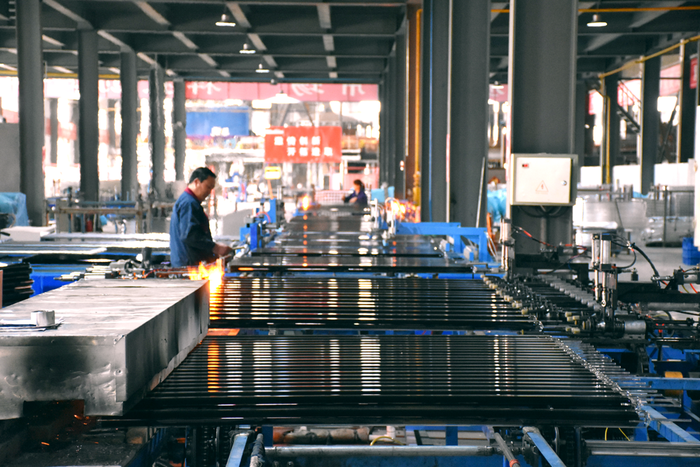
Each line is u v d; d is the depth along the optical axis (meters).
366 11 20.19
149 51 23.08
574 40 6.77
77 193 17.77
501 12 18.64
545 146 6.86
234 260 5.34
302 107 39.75
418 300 3.66
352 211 14.23
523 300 3.52
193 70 27.55
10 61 26.00
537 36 6.82
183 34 21.05
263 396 2.02
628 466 2.11
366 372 2.30
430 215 13.05
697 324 3.46
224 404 1.97
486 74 10.47
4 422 1.73
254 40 22.05
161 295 2.31
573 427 2.05
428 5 13.59
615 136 26.19
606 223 14.89
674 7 17.50
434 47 12.81
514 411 2.01
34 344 1.63
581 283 4.57
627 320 3.23
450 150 10.57
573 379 2.25
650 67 22.41
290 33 20.50
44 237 7.60
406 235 7.61
